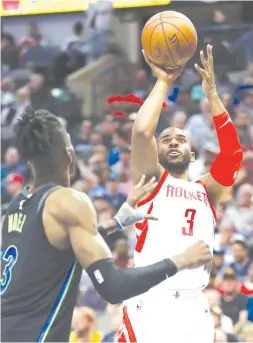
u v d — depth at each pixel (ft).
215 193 17.61
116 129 41.75
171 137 17.38
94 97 47.47
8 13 50.06
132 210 13.28
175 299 16.87
